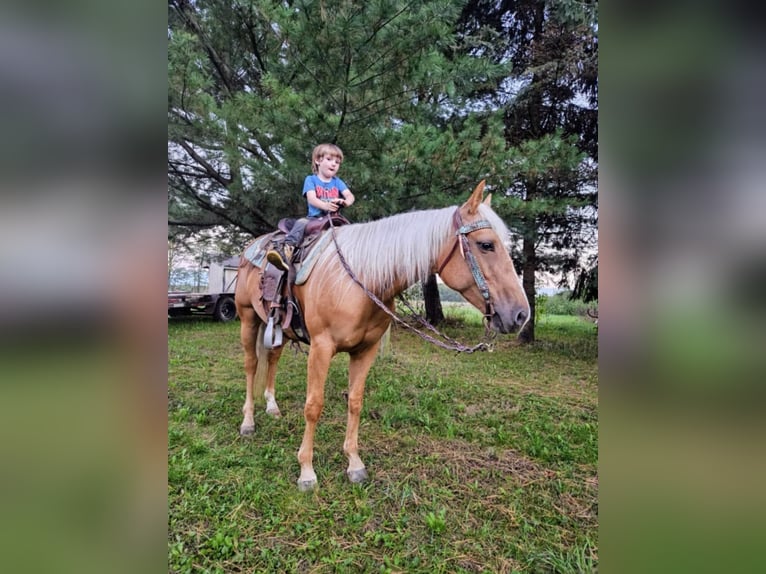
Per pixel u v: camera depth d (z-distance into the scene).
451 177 4.34
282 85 3.76
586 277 6.75
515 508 2.08
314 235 2.37
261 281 2.53
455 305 10.27
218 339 6.42
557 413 3.46
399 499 2.12
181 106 4.02
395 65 3.93
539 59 5.93
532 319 6.94
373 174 4.13
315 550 1.75
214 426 2.96
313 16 3.62
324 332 2.12
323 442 2.72
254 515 1.96
